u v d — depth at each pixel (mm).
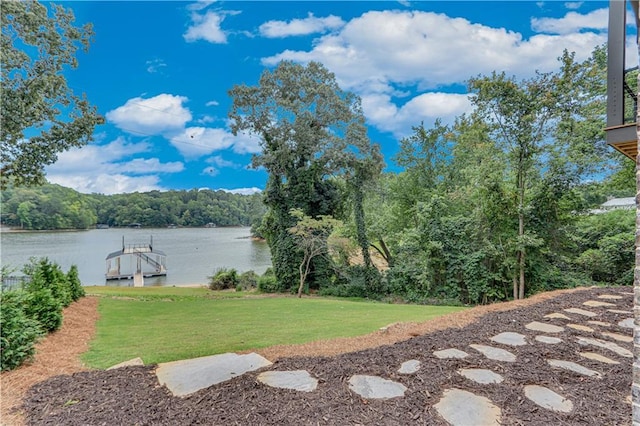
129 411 2357
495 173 10688
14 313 3598
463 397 2572
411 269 12766
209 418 2252
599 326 4559
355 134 16172
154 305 8648
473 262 11117
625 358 3436
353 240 16172
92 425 2172
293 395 2580
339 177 17797
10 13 7625
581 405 2461
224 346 4242
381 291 14750
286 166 16359
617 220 11344
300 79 15570
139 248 28625
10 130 8398
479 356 3445
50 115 9641
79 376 3066
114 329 5570
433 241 11852
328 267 16328
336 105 15773
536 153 10188
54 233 48188
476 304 11344
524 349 3660
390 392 2641
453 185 15758
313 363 3270
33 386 2846
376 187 17312
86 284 22281
